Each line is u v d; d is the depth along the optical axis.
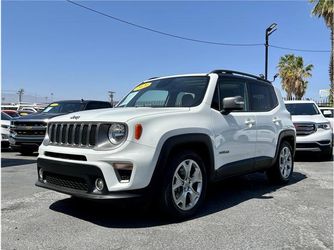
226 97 5.84
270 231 4.48
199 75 5.92
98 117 4.62
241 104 5.43
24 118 11.52
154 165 4.45
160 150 4.52
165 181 4.61
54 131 5.05
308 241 4.18
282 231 4.49
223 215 5.12
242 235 4.34
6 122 13.05
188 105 5.39
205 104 5.39
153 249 3.89
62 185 4.83
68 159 4.68
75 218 4.88
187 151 4.93
